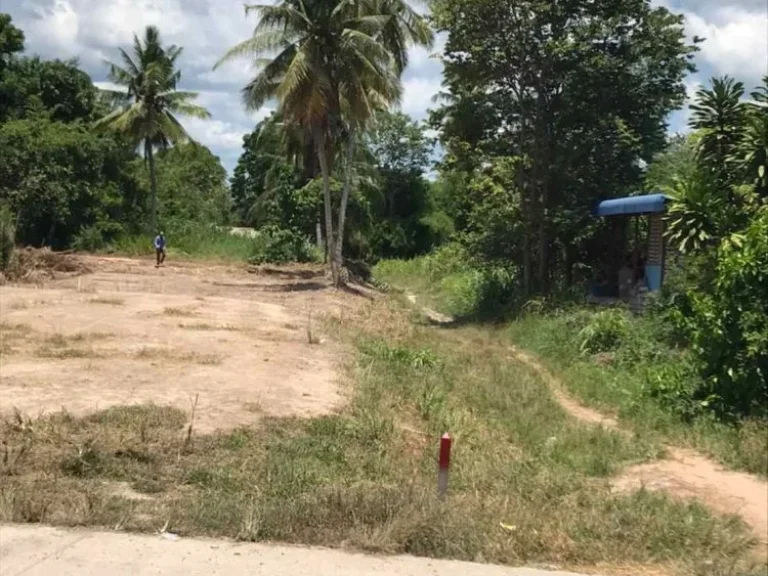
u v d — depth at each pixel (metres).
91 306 20.86
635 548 6.29
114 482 6.95
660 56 23.98
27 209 40.72
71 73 46.69
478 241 27.64
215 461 7.78
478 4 23.66
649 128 24.45
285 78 26.23
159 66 44.00
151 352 14.05
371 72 27.53
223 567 5.02
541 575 5.30
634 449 10.20
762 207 12.75
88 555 5.10
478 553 5.57
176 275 34.28
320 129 29.80
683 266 15.99
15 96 44.38
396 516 5.77
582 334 17.42
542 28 24.09
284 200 42.19
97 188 44.53
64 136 42.00
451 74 25.33
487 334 22.27
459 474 8.29
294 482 7.15
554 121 24.69
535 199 24.75
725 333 11.55
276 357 14.60
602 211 21.33
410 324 23.64
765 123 13.22
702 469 9.55
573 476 8.77
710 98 14.38
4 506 5.75
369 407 11.00
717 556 6.40
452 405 12.19
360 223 41.47
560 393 14.60
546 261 25.05
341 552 5.39
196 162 68.81
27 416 8.82
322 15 27.39
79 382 11.29
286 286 30.95
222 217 67.12
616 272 24.28
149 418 9.16
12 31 44.72
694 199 13.63
